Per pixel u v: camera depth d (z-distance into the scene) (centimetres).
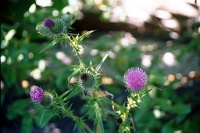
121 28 202
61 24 65
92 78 63
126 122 75
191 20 162
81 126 66
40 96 63
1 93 119
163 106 104
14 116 113
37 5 131
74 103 136
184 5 175
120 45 123
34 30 130
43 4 120
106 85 118
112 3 152
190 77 148
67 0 123
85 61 116
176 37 185
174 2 182
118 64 118
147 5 194
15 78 113
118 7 148
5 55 113
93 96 65
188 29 150
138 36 196
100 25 203
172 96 115
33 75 118
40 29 66
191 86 144
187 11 172
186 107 104
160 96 110
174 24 180
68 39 65
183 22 175
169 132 104
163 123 114
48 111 65
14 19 130
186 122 107
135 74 62
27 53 113
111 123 109
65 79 113
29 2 129
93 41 189
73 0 127
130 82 62
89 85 63
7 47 114
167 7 187
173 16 182
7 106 129
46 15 119
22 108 112
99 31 204
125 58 117
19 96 130
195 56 162
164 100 104
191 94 132
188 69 156
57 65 122
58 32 65
